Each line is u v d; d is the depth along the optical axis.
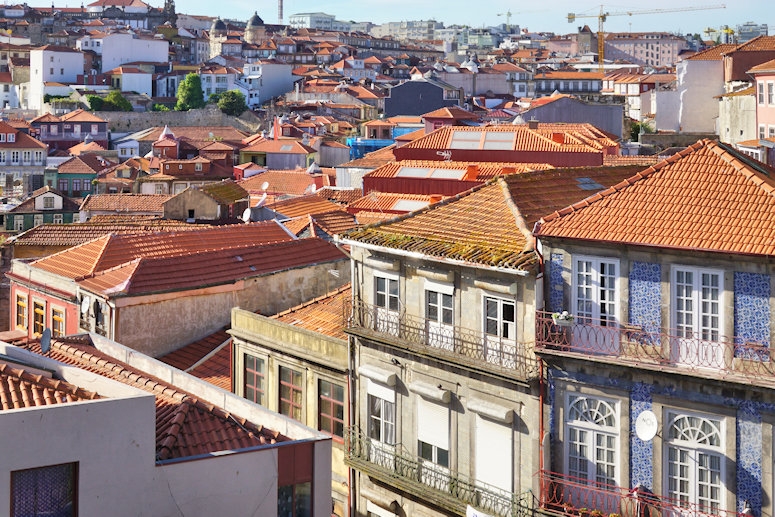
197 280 51.88
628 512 32.09
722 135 108.00
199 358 49.81
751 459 30.17
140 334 49.75
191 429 30.64
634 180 34.31
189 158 162.38
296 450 30.53
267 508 29.81
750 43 116.00
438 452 37.72
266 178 114.50
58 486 26.75
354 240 39.47
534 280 33.88
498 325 35.38
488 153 68.44
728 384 30.14
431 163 66.88
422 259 37.22
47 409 26.41
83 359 37.53
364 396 40.34
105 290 49.78
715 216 31.64
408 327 38.12
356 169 102.19
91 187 158.12
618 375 32.12
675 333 31.48
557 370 33.31
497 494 35.22
